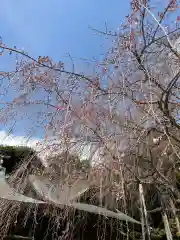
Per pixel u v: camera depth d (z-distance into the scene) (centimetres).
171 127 346
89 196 423
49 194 416
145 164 375
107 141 342
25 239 494
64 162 366
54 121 359
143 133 334
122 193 344
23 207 461
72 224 427
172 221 396
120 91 335
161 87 326
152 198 393
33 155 400
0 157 562
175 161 373
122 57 338
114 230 453
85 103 344
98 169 358
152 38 332
